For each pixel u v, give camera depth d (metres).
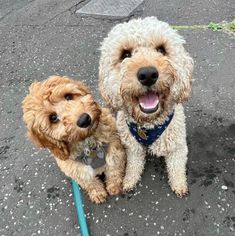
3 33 0.97
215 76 0.70
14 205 0.56
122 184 0.55
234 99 0.65
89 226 0.51
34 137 0.44
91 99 0.44
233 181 0.53
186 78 0.43
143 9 0.93
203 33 0.81
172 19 0.88
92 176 0.50
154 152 0.50
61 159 0.46
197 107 0.64
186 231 0.48
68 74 0.78
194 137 0.59
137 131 0.47
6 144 0.66
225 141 0.58
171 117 0.45
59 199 0.56
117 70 0.42
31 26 0.97
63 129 0.42
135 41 0.41
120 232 0.50
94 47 0.84
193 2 0.93
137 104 0.41
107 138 0.49
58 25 0.95
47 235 0.52
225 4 0.90
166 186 0.54
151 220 0.50
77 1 1.04
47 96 0.42
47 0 1.09
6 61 0.86
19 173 0.60
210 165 0.55
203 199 0.51
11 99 0.76
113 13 0.94
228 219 0.49
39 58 0.85
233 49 0.75
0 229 0.53
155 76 0.38
